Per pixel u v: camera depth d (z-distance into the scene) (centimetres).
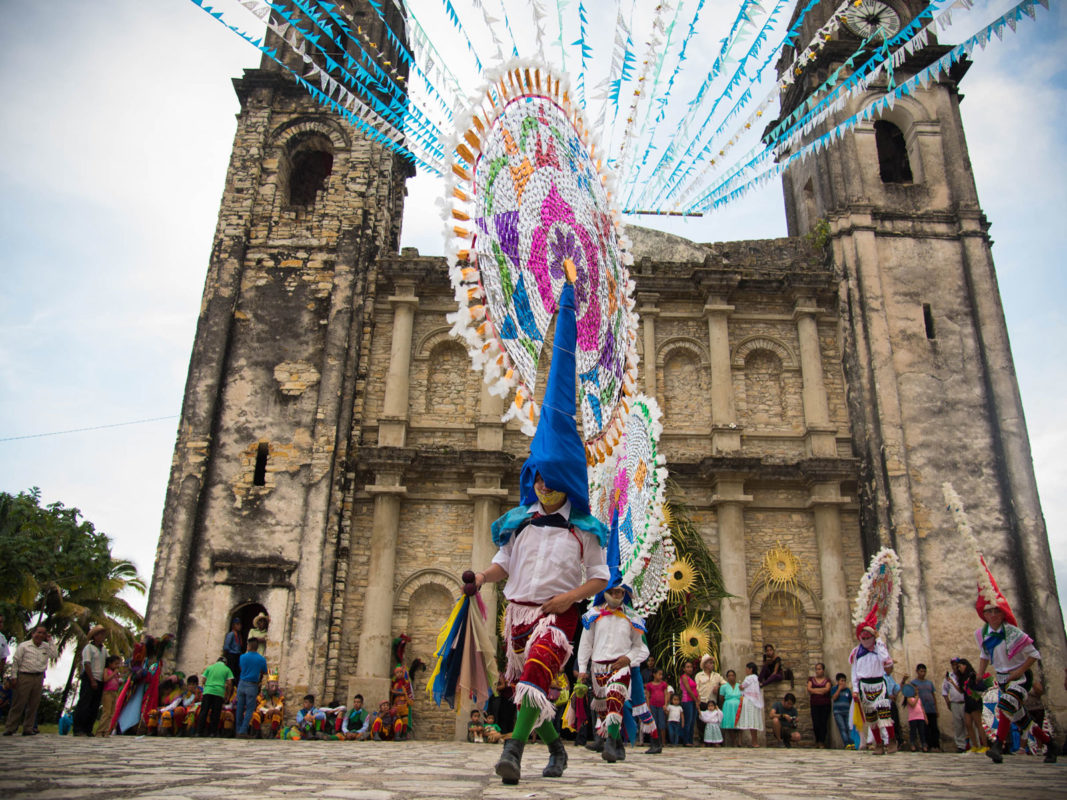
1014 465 1975
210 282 2100
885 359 2066
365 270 2145
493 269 441
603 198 610
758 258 2323
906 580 1864
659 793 396
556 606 414
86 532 3145
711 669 1545
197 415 1972
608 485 782
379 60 2202
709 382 2127
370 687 1766
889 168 2461
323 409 1988
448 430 2056
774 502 1992
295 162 2347
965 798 380
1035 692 905
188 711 1482
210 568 1852
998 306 2138
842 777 574
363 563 1906
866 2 2350
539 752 949
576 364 516
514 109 495
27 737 1011
